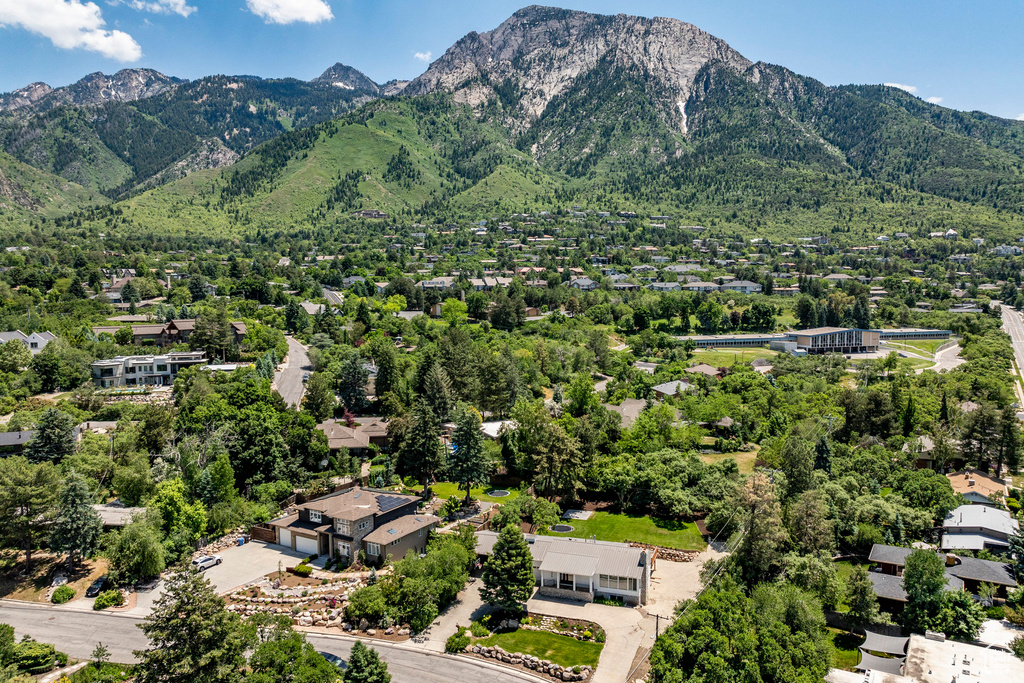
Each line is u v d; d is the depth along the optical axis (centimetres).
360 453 12488
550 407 14350
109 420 13062
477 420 10875
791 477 10406
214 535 9488
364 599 7562
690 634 6656
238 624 6016
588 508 10662
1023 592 7906
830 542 8900
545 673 6700
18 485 8750
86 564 8812
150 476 10206
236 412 12081
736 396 15425
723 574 8144
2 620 7650
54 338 16062
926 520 9900
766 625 6888
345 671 6259
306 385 15462
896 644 7288
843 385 17862
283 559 8962
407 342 19625
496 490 11338
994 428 12838
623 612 7750
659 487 10344
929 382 17100
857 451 12438
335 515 8850
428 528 9312
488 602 7731
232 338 17600
